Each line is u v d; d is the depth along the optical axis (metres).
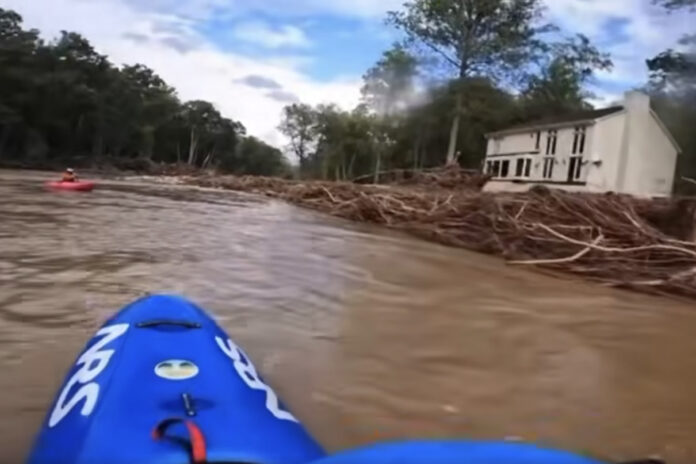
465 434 3.28
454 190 21.52
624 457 3.11
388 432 3.23
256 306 5.65
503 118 42.38
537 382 4.14
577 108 44.56
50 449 2.14
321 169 70.75
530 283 8.14
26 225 10.24
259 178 38.50
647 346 5.20
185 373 2.61
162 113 77.88
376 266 8.56
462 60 40.28
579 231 10.50
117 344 3.00
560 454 1.39
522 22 39.50
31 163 48.06
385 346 4.72
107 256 7.63
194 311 3.63
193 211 16.03
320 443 3.05
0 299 5.21
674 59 33.50
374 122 52.19
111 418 2.14
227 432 2.06
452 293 7.01
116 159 57.50
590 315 6.33
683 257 9.31
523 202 12.46
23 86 50.88
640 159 28.80
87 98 55.81
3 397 3.25
